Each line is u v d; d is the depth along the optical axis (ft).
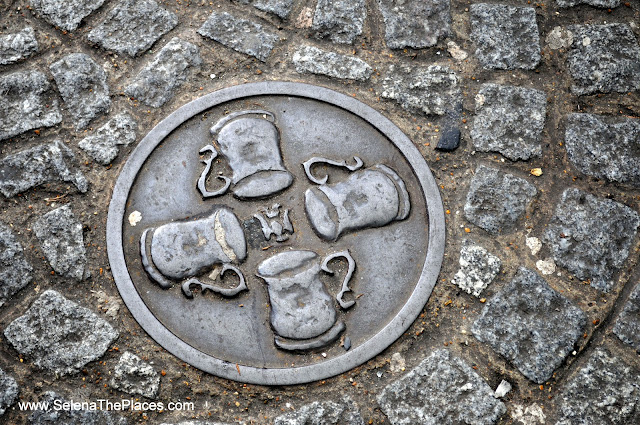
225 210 4.16
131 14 4.42
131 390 4.01
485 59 4.40
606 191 4.24
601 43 4.43
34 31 4.38
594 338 4.08
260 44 4.41
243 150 4.22
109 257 4.10
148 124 4.28
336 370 4.03
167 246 4.10
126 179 4.18
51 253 4.12
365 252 4.14
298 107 4.30
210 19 4.43
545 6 4.47
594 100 4.36
